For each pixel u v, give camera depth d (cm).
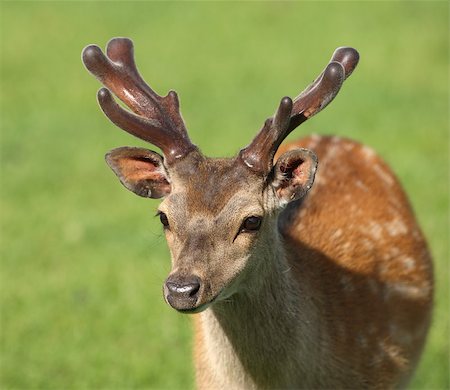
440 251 2003
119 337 1773
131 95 1136
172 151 1078
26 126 3111
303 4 4422
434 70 3516
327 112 3075
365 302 1270
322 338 1186
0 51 3972
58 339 1777
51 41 4097
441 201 2308
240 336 1117
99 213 2383
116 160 1122
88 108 3306
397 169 2525
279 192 1092
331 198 1360
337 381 1214
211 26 4225
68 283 1989
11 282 2000
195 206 1033
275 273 1111
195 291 991
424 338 1404
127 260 2103
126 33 4175
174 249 1040
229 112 3164
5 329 1806
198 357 1227
